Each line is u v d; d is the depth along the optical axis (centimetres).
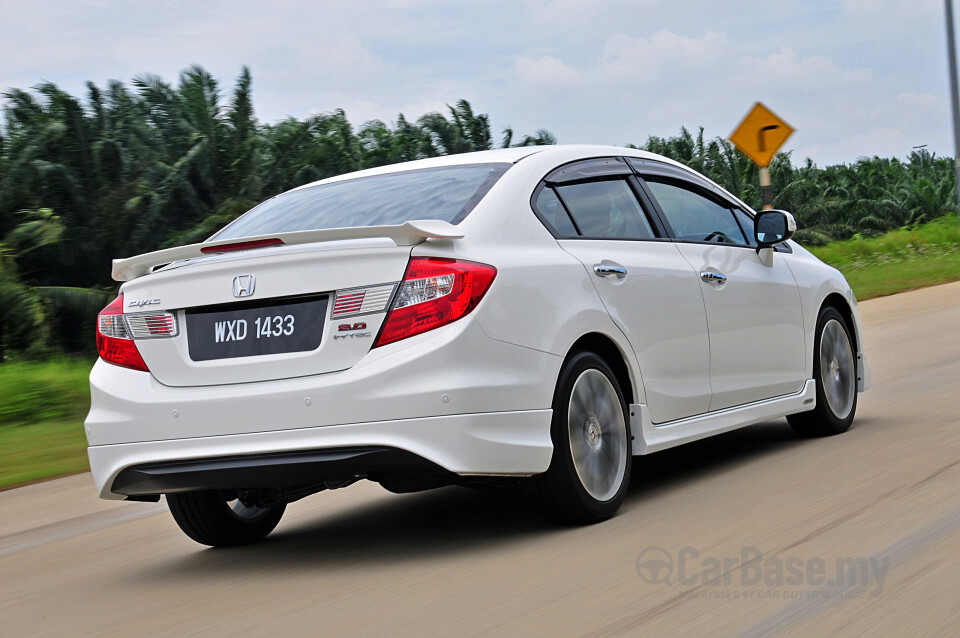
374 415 362
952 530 360
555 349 399
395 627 305
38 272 2400
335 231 375
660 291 468
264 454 373
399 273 372
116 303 418
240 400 376
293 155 2791
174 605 362
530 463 385
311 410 368
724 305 511
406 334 368
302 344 377
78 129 2500
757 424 669
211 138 2620
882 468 478
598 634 283
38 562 466
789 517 400
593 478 418
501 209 414
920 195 5162
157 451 389
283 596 358
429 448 362
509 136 3144
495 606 317
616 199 479
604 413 428
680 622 288
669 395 466
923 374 805
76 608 374
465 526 447
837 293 615
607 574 342
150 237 2530
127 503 594
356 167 3125
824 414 587
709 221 538
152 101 2691
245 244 391
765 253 560
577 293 418
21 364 1616
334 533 468
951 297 1541
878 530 369
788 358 561
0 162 2347
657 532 395
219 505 453
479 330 372
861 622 278
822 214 4522
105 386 405
